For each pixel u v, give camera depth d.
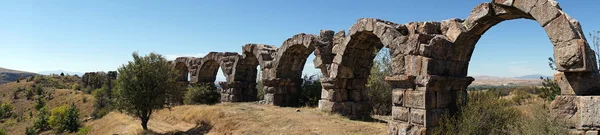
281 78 21.59
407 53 11.08
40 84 76.38
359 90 16.92
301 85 24.02
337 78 15.78
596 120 6.87
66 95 62.59
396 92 11.47
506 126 9.54
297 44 19.53
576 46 7.28
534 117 8.28
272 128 13.95
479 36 10.80
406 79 10.73
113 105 19.59
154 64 19.09
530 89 21.22
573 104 7.33
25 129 46.47
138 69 18.56
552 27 7.83
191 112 20.19
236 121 15.65
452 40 10.84
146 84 18.62
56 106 57.19
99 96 43.50
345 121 14.48
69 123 40.00
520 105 15.00
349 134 12.18
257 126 14.42
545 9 8.02
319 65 16.95
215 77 30.33
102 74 64.38
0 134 41.69
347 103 16.30
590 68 7.25
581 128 7.11
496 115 10.00
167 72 19.66
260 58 23.03
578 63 7.26
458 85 11.24
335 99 16.47
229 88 25.81
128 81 18.38
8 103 62.34
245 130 14.26
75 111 42.06
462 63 11.41
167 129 18.78
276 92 21.81
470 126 9.70
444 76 10.54
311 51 21.25
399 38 11.59
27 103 65.19
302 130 13.06
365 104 17.00
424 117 10.20
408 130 10.71
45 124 45.69
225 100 26.02
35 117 51.53
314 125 13.67
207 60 28.42
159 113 23.48
